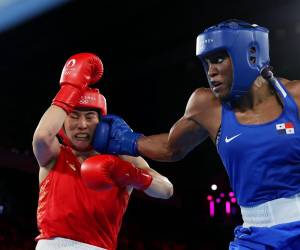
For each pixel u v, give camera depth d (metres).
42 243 3.04
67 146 3.20
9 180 11.60
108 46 13.35
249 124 2.30
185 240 13.42
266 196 2.24
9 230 10.44
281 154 2.22
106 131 2.92
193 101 2.57
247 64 2.30
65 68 3.04
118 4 12.03
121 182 2.94
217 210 13.61
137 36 13.04
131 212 13.45
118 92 13.98
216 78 2.34
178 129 2.62
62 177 3.08
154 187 3.11
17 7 12.70
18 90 13.27
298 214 2.17
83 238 3.02
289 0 11.05
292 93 2.33
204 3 11.80
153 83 13.62
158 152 2.72
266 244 2.19
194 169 13.78
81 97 3.04
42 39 13.05
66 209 3.02
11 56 13.14
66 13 12.45
